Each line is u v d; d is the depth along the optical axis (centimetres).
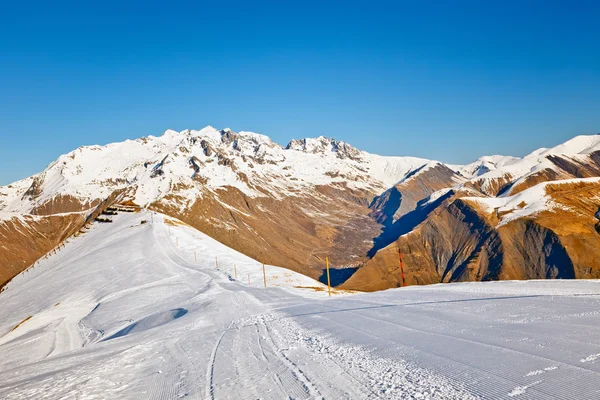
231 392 1016
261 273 7662
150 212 17438
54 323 5484
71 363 1814
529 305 1712
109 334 4275
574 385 793
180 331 2325
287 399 914
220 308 3225
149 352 1727
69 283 8425
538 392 782
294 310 2469
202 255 9969
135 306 5488
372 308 2112
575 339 1105
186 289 5950
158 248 10756
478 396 798
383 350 1226
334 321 1853
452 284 3084
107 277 8262
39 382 1401
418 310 1867
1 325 6588
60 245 15338
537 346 1074
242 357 1388
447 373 945
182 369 1337
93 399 1100
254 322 2194
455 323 1488
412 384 906
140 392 1124
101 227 16500
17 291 9362
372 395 873
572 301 1720
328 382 995
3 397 1246
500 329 1312
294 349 1402
